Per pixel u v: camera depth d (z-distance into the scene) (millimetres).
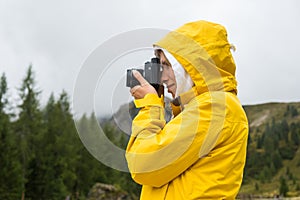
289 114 150000
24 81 51531
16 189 39125
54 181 43750
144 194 2172
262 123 146125
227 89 2174
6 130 40969
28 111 50688
